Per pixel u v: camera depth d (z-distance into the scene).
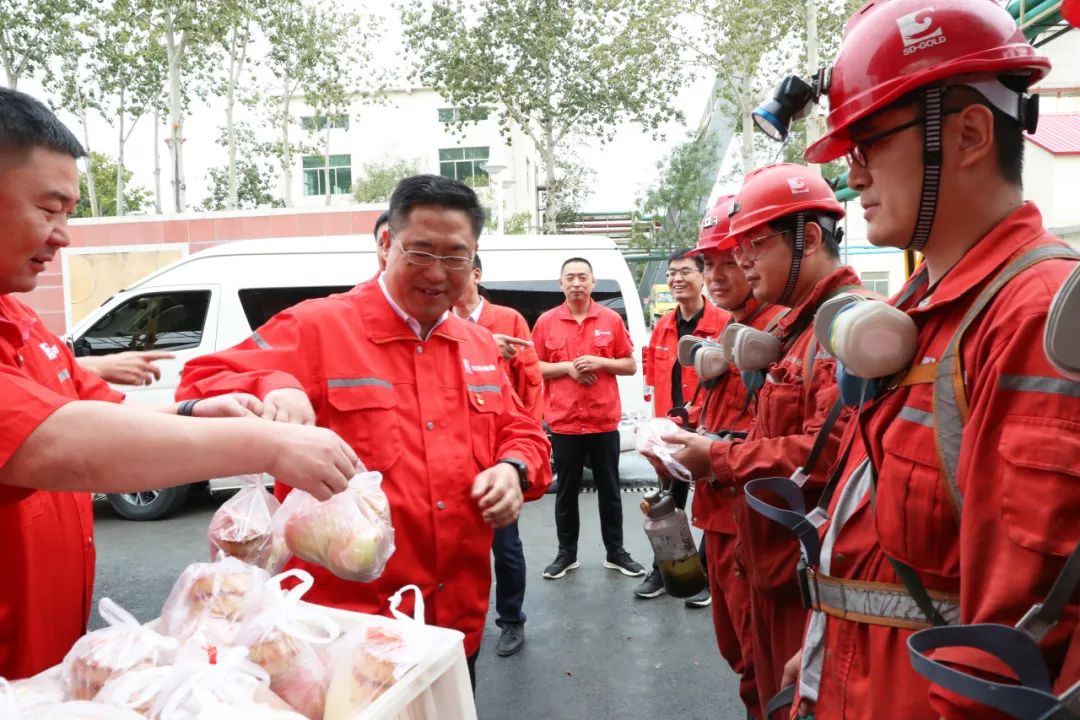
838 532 1.27
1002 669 0.89
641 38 17.09
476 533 1.87
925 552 1.08
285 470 1.15
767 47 15.59
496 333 4.12
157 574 4.80
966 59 1.05
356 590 1.73
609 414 4.66
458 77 18.02
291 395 1.57
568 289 5.09
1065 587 0.86
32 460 1.05
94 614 4.13
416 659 1.08
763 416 2.13
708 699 3.18
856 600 1.20
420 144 33.28
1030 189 11.13
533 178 43.34
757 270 2.13
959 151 1.09
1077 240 9.03
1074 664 0.84
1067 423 0.87
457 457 1.84
